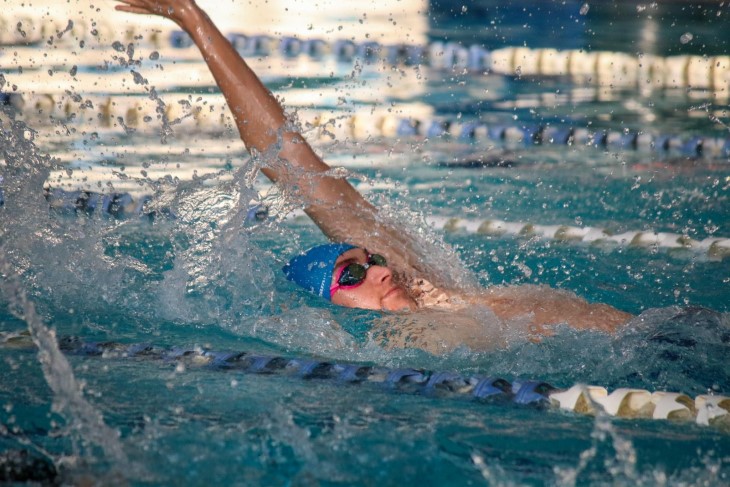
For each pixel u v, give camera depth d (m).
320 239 10.04
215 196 10.02
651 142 14.61
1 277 7.64
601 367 6.25
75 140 13.95
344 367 6.23
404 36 22.14
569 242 10.20
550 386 5.82
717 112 16.19
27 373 5.91
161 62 19.12
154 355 6.50
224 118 15.55
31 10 22.11
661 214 11.12
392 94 17.45
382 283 7.30
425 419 5.32
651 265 9.26
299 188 7.84
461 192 12.24
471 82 18.78
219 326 7.24
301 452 4.82
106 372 6.08
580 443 4.98
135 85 17.11
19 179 8.64
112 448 4.79
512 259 9.51
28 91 16.33
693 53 20.30
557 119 15.77
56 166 8.90
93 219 9.51
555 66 20.14
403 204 9.77
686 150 14.22
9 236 8.22
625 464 4.70
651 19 24.75
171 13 7.71
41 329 5.59
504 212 11.34
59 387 5.36
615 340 6.60
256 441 4.93
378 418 5.33
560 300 7.30
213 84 17.30
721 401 5.53
